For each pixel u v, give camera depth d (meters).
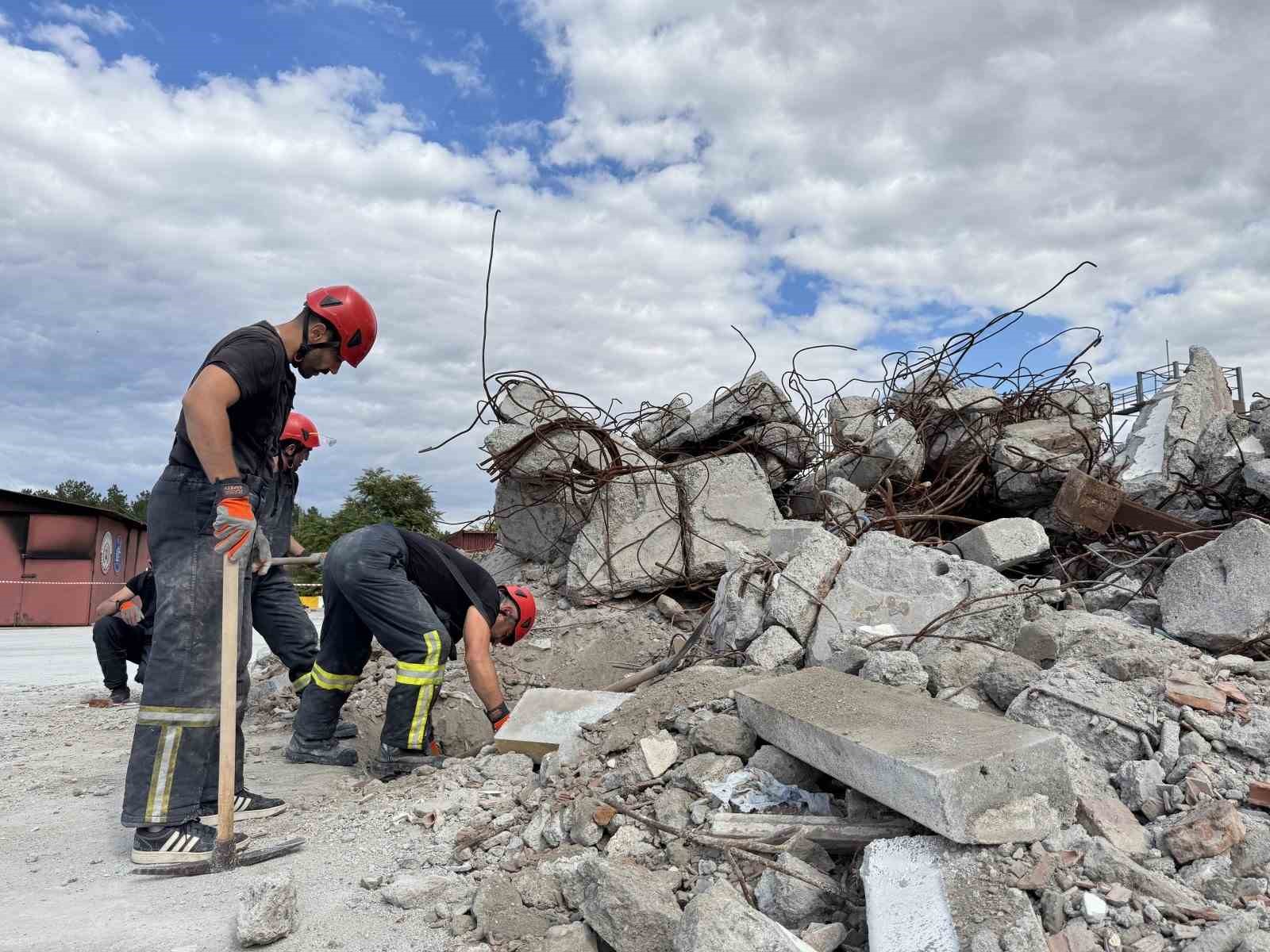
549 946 2.41
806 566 4.93
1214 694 3.13
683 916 2.25
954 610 4.22
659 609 6.46
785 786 3.02
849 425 8.50
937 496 7.80
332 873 3.12
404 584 4.47
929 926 2.17
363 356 4.07
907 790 2.47
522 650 6.18
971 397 8.18
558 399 6.78
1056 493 7.54
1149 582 5.43
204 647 3.47
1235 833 2.39
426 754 4.44
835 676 3.51
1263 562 4.06
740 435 7.83
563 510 7.19
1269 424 7.52
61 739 5.89
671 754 3.35
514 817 3.31
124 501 64.31
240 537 3.37
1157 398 13.77
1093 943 2.07
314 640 5.95
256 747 5.57
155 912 2.81
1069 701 3.11
